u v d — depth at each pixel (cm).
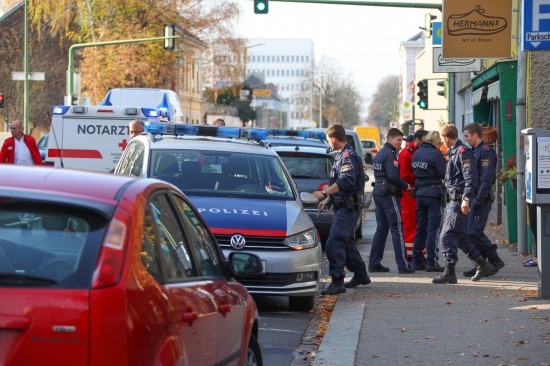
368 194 3762
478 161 1305
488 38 1773
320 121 12031
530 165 1060
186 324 457
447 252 1264
